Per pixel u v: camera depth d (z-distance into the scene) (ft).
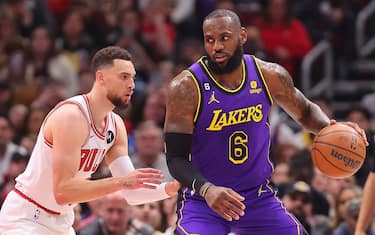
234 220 30.07
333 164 30.04
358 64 75.36
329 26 75.10
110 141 31.30
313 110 31.32
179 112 29.17
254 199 30.01
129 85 30.27
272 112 59.57
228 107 29.40
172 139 29.17
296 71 71.10
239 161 29.68
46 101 58.65
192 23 72.54
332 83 72.90
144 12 71.10
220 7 70.74
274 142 58.18
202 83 29.37
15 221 30.94
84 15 68.90
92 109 30.37
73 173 29.55
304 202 41.09
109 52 30.25
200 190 27.86
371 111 68.80
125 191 31.86
